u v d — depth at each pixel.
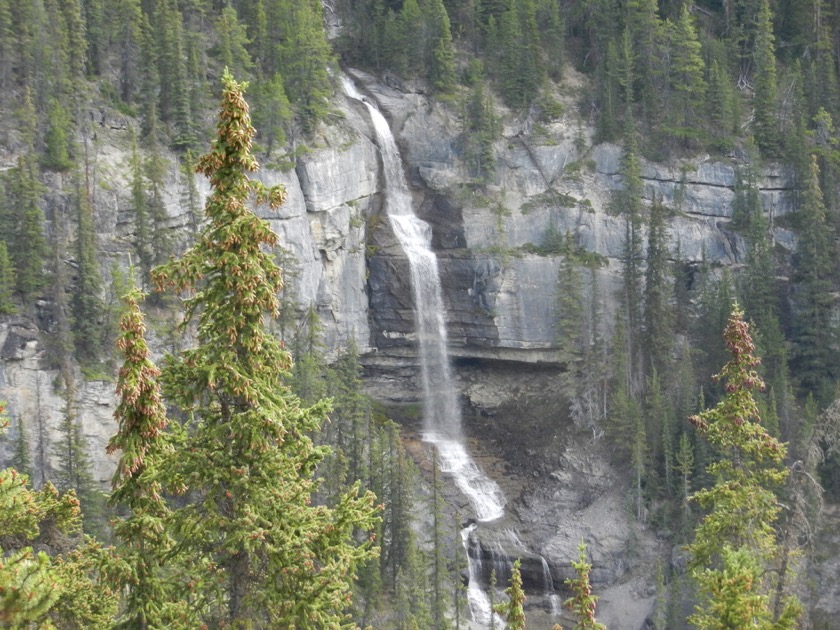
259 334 86.56
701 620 97.31
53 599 65.19
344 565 85.75
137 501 85.62
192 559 88.38
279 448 88.19
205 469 85.69
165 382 85.50
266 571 87.25
